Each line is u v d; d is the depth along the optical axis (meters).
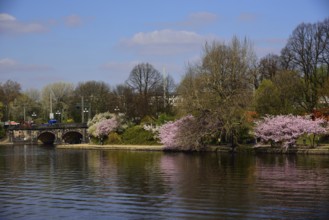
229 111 68.00
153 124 103.00
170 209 26.69
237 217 24.48
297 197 29.70
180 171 45.44
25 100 183.25
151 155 70.69
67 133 137.75
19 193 32.97
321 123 67.62
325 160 54.00
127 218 24.69
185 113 71.06
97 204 28.47
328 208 26.38
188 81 72.12
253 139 74.31
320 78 89.00
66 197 31.03
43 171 48.72
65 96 184.50
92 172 46.44
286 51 94.31
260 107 77.44
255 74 72.81
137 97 120.00
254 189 33.03
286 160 54.84
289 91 82.75
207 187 34.31
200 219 24.23
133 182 37.81
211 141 75.56
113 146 96.69
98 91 176.25
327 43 86.81
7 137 158.38
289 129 64.75
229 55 70.88
